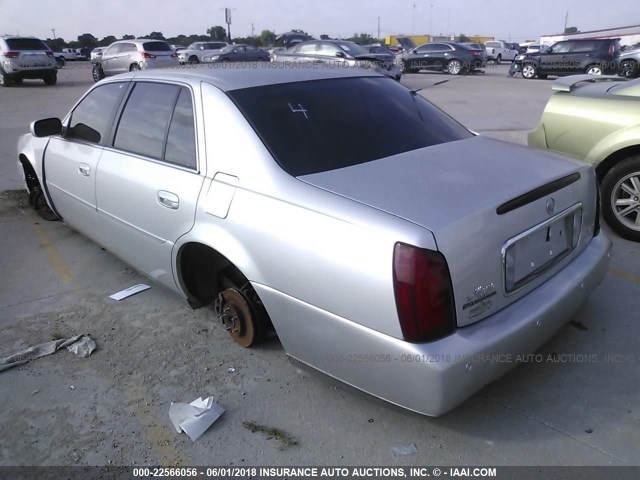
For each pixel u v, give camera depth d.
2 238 5.11
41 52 19.94
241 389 2.90
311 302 2.39
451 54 24.95
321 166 2.68
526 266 2.47
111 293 4.00
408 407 2.25
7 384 2.99
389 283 2.12
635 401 2.71
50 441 2.59
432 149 2.96
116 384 2.97
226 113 2.90
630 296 3.67
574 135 4.72
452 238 2.13
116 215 3.65
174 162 3.14
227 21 40.78
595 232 3.09
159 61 20.97
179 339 3.37
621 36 38.62
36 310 3.78
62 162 4.29
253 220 2.60
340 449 2.48
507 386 2.84
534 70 22.61
